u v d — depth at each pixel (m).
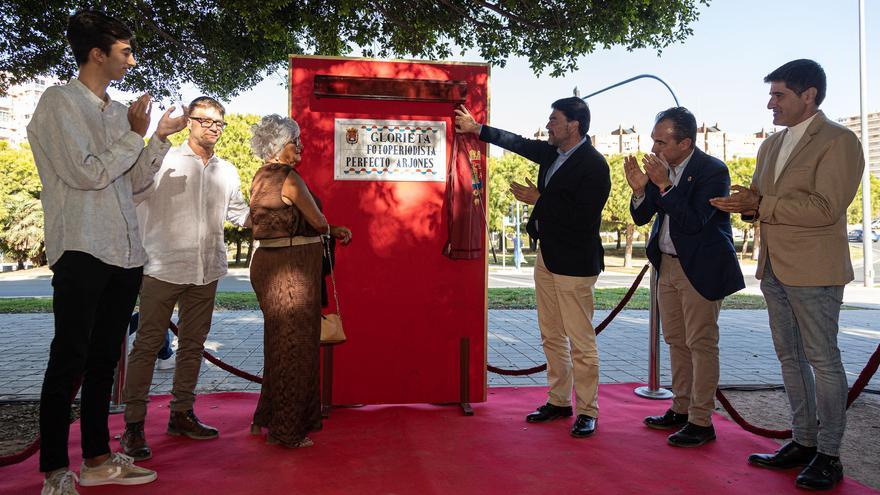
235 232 38.59
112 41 2.71
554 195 3.88
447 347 4.40
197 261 3.55
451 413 4.26
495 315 10.83
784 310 3.30
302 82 4.24
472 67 4.41
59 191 2.63
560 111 3.92
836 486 2.99
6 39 7.70
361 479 2.97
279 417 3.43
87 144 2.61
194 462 3.20
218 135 3.64
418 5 8.16
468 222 4.25
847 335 9.16
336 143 4.27
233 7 7.14
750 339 8.46
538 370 4.71
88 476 2.83
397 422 4.00
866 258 22.05
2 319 9.88
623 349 7.36
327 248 3.75
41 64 7.95
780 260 3.16
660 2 7.64
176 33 8.48
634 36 8.07
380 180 4.32
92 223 2.63
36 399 4.65
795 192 3.14
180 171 3.55
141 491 2.78
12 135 145.00
